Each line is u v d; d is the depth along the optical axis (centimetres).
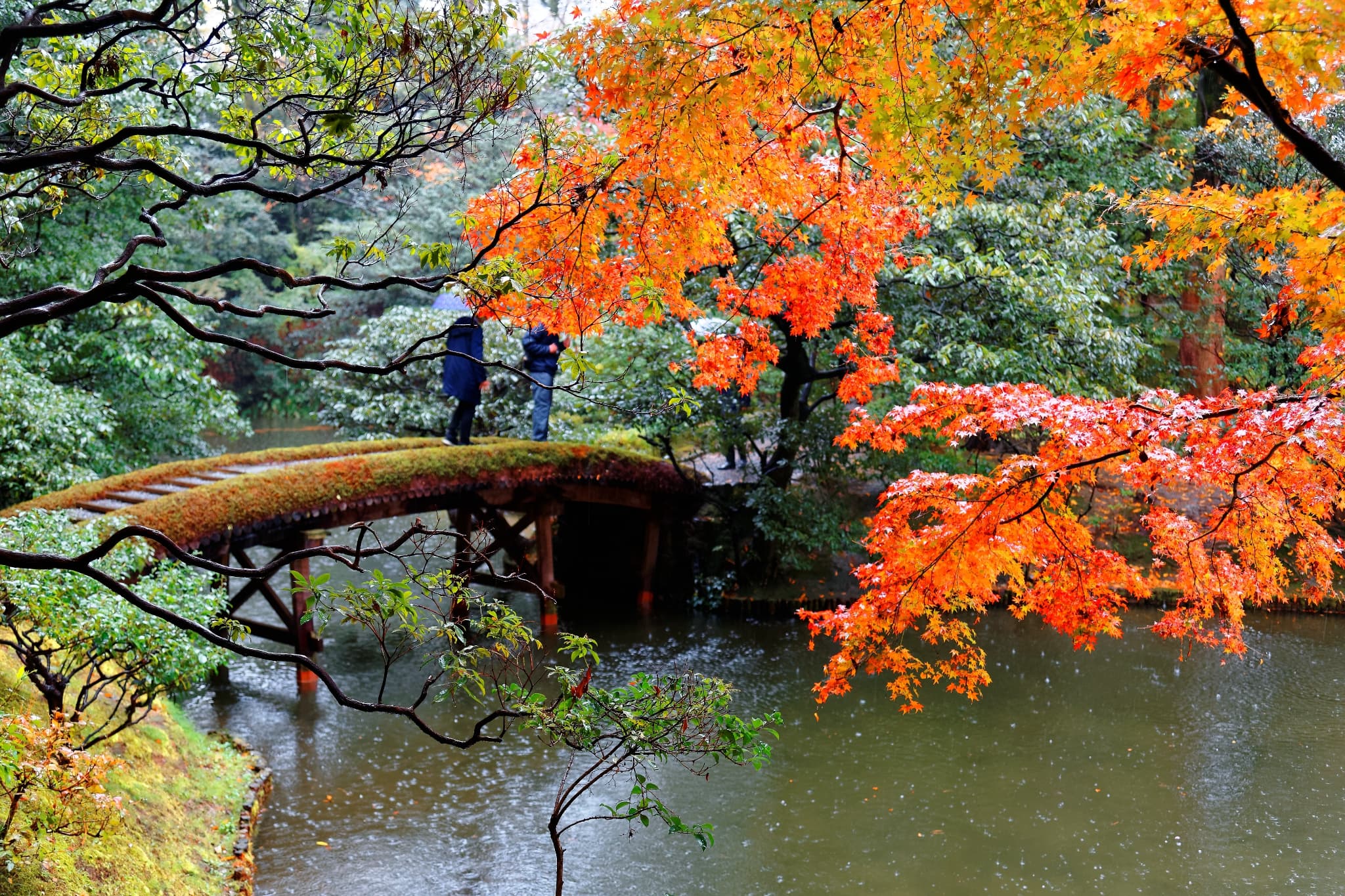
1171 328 1631
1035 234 1217
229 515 982
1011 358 1185
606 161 511
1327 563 555
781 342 1327
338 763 905
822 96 500
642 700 456
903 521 601
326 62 430
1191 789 875
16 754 429
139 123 549
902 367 1193
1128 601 1420
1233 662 1204
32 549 584
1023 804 846
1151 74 414
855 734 996
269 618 1312
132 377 1318
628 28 477
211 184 395
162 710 838
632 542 1513
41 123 500
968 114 441
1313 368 507
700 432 1432
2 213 564
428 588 408
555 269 550
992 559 579
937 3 428
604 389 1348
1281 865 746
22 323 342
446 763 909
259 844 750
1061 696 1102
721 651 1255
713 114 470
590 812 825
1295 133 378
